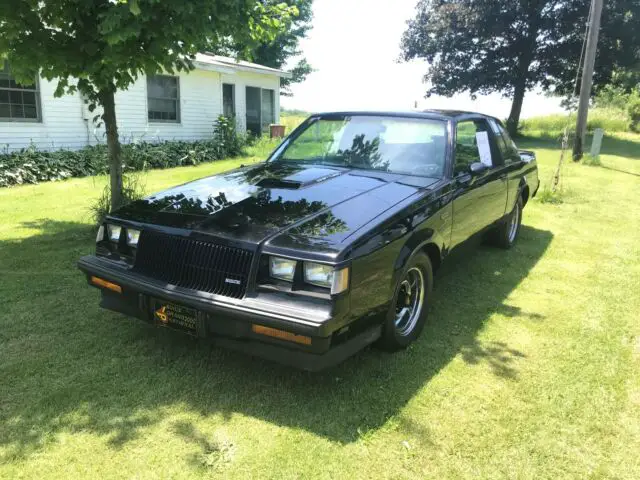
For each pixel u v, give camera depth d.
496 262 5.78
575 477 2.52
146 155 12.45
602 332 4.06
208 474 2.44
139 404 2.94
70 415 2.82
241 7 5.40
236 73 17.91
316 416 2.88
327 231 2.99
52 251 5.62
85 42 5.26
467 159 4.56
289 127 23.95
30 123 11.45
